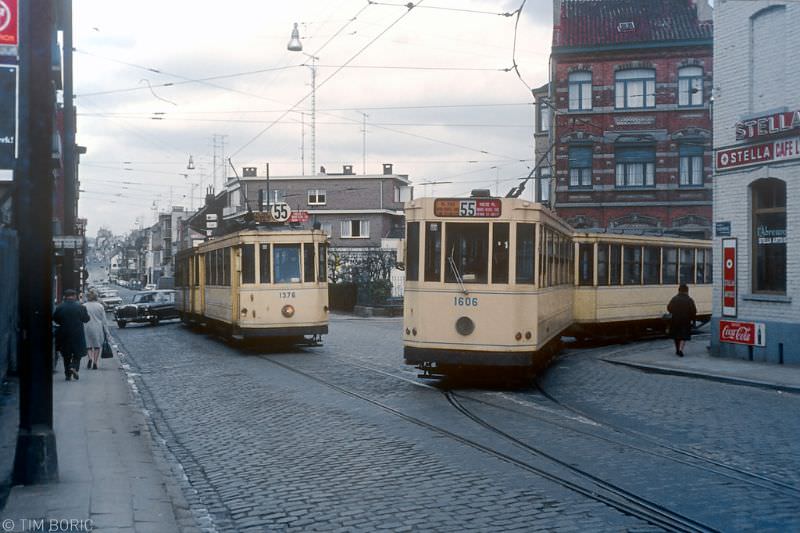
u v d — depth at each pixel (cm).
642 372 1888
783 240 1984
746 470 891
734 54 2103
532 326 1502
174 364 2112
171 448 1052
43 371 833
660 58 4003
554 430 1119
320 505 756
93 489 804
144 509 733
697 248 3052
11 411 1406
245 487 837
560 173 4094
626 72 4056
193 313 3388
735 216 2094
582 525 682
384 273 4972
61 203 4022
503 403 1366
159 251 13012
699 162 3991
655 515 713
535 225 1515
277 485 838
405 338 1548
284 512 738
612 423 1192
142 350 2591
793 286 1928
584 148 4097
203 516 734
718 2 2150
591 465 908
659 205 4000
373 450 995
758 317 2025
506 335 1490
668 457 952
